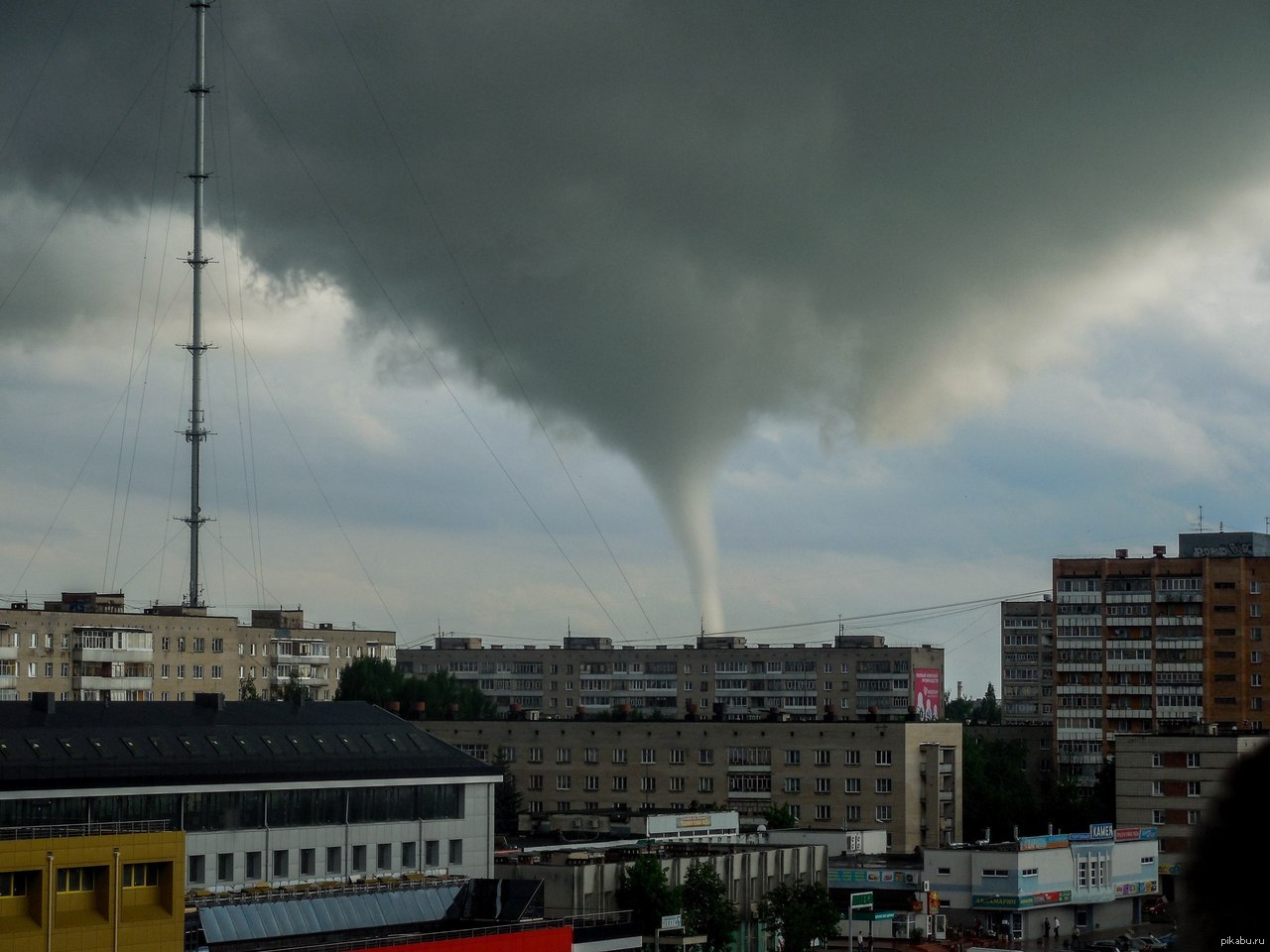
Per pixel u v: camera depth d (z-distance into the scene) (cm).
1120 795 19788
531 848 13975
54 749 9681
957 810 19950
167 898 8588
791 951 13612
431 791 11519
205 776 10062
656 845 14788
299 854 10594
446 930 10175
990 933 16238
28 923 7919
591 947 10975
